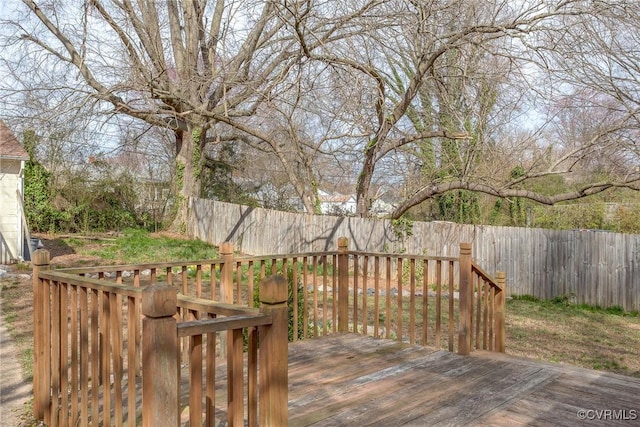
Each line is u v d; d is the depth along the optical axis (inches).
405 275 480.7
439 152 535.5
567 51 356.2
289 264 512.7
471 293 199.9
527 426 130.7
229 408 95.8
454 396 151.6
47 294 147.9
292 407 141.6
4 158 464.8
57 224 712.4
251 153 826.2
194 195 738.2
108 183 762.2
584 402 147.8
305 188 606.9
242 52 461.1
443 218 655.1
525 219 605.0
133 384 113.0
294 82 396.5
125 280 387.2
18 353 217.2
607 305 402.9
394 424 130.6
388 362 185.6
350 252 235.8
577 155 440.5
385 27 402.0
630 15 340.8
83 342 128.4
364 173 502.0
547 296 432.5
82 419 128.0
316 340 217.8
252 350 98.0
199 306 106.3
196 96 480.1
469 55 390.6
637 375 223.5
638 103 375.6
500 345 209.2
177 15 546.3
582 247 415.5
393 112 438.6
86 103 459.5
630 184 395.9
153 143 817.5
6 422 149.2
